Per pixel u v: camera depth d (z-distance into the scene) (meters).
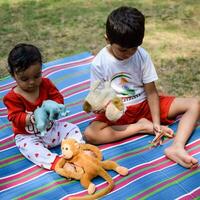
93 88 2.64
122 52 2.56
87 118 3.01
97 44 4.24
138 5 4.99
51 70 3.51
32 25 4.66
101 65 2.73
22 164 2.61
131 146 2.72
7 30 4.58
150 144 2.73
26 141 2.62
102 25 4.58
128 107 2.80
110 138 2.73
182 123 2.73
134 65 2.72
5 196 2.38
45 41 4.34
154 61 3.90
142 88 2.83
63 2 5.19
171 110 2.84
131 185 2.40
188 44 4.15
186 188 2.37
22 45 2.47
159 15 4.72
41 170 2.55
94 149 2.60
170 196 2.32
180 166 2.54
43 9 5.03
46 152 2.56
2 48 4.24
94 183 2.44
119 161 2.59
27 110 2.62
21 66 2.40
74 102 3.16
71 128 2.73
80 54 3.75
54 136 2.69
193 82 3.61
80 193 2.38
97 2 5.13
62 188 2.41
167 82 3.62
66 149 2.47
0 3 5.23
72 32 4.48
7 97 2.58
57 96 2.71
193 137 2.75
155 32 4.38
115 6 5.00
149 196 2.33
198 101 2.82
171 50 4.06
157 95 2.84
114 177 2.47
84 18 4.75
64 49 4.18
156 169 2.52
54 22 4.71
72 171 2.45
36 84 2.52
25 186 2.44
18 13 4.96
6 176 2.52
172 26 4.48
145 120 2.82
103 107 2.59
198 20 4.59
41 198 2.35
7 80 3.48
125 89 2.78
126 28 2.46
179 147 2.58
